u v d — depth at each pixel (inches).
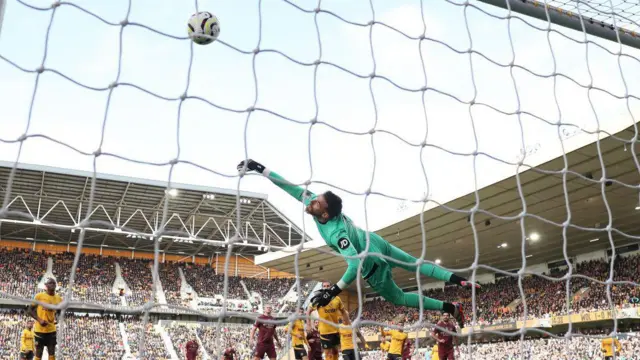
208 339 1716.3
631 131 786.8
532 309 1520.7
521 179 1018.1
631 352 1101.7
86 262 2052.2
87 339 1610.5
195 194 1743.4
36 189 1674.5
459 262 1737.2
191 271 2185.0
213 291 2105.1
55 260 2011.6
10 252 1955.0
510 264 1742.1
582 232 1364.4
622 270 1412.4
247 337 1764.3
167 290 2037.4
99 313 1801.2
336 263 1807.3
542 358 1251.2
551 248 1525.6
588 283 1466.5
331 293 182.2
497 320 1558.8
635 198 1113.4
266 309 600.4
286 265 1859.0
